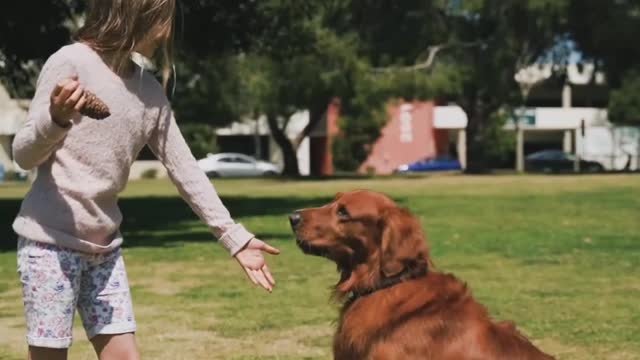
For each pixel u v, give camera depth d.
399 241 4.70
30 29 17.52
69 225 3.99
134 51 4.04
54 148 3.88
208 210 4.37
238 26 20.33
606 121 67.12
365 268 4.83
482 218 20.42
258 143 63.59
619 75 44.38
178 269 11.98
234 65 40.34
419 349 4.51
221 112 49.00
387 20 36.78
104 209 4.09
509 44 37.56
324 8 32.25
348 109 45.19
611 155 64.81
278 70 36.97
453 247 14.57
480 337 4.50
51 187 3.98
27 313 4.09
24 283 4.05
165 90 4.25
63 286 4.02
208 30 19.94
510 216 20.94
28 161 3.85
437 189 32.09
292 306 9.28
